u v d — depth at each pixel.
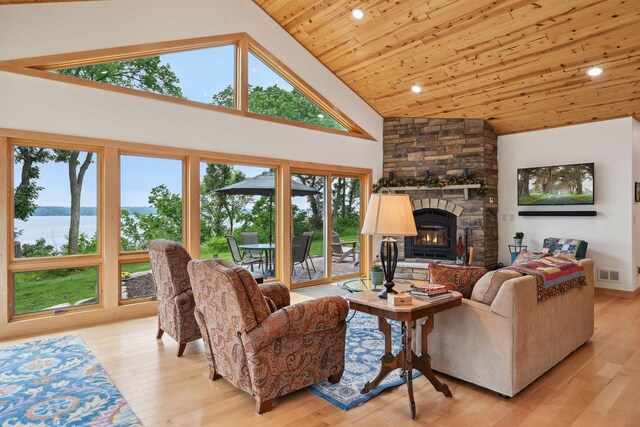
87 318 4.11
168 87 4.80
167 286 3.29
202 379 2.79
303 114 6.12
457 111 6.16
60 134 3.91
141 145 4.41
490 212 6.32
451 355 2.75
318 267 6.32
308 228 6.16
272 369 2.34
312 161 6.03
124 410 2.36
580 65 4.56
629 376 2.85
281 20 5.61
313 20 5.34
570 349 3.16
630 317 4.39
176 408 2.39
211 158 5.02
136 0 4.41
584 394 2.57
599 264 5.53
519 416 2.30
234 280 2.24
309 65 6.01
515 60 4.77
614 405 2.43
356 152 6.62
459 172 6.33
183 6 4.76
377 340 3.64
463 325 2.68
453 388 2.67
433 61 5.23
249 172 5.50
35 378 2.79
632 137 5.31
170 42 4.65
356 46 5.50
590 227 5.60
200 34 4.91
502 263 6.45
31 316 3.88
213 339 2.63
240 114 5.24
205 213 5.05
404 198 2.67
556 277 2.88
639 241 5.63
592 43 4.20
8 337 3.68
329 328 2.58
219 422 2.23
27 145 3.86
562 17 3.99
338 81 6.38
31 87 3.77
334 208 6.53
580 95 5.09
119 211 4.34
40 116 3.81
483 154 6.16
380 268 4.02
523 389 2.65
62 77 3.93
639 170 5.62
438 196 6.48
